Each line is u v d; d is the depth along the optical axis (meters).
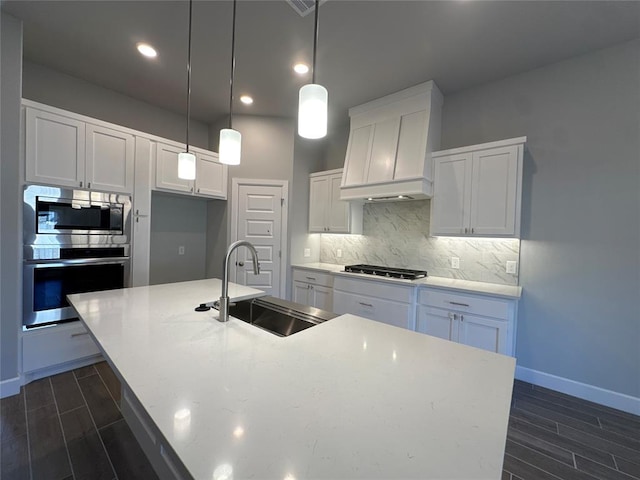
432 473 0.54
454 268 3.09
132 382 0.83
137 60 2.68
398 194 2.97
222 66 2.74
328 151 4.32
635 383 2.20
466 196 2.73
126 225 2.84
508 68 2.63
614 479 1.55
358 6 1.94
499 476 0.53
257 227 3.88
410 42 2.31
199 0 1.95
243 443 0.60
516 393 2.42
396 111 3.15
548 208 2.55
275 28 2.20
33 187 2.30
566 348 2.46
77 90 3.00
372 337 1.24
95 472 1.52
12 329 2.17
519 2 1.89
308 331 1.31
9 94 2.11
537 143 2.61
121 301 1.72
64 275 2.48
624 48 2.25
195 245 4.11
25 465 1.54
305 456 0.57
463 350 1.12
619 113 2.27
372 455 0.58
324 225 3.97
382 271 3.20
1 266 2.12
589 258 2.38
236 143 1.54
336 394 0.80
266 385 0.83
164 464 1.18
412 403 0.76
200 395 0.77
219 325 1.33
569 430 1.95
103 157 2.70
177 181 3.31
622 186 2.25
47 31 2.30
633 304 2.21
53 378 2.40
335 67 2.68
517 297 2.30
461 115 3.04
